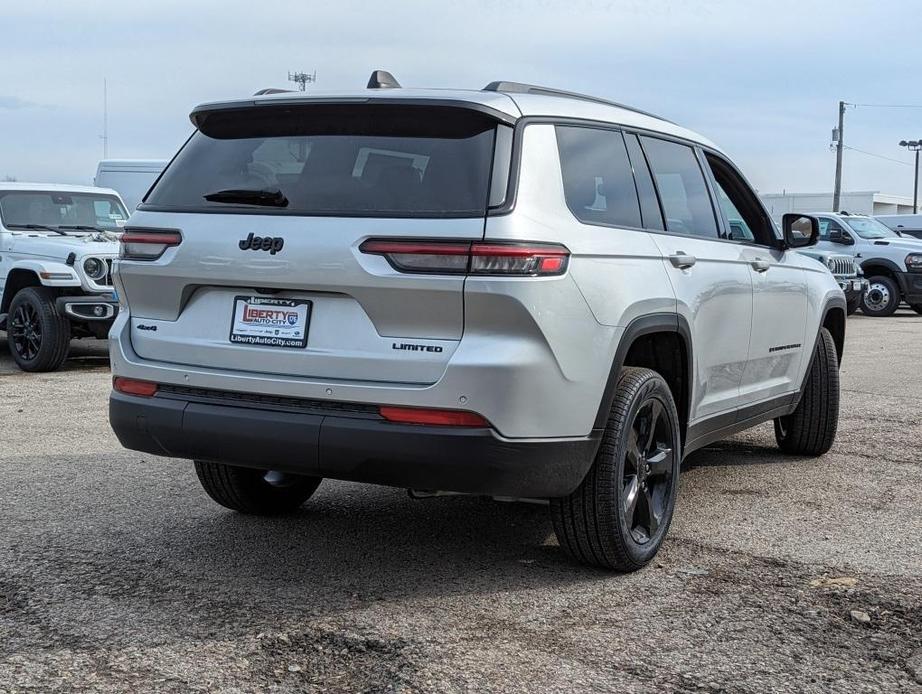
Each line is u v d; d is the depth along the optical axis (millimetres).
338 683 3205
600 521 4082
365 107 3930
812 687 3227
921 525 5070
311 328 3822
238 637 3557
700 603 3939
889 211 53000
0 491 5523
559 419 3779
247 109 4121
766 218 5840
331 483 5820
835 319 6855
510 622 3717
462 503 5395
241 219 3949
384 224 3691
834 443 7141
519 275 3613
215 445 3934
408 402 3643
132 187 17984
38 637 3547
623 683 3227
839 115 55219
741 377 5410
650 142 4797
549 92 4355
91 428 7391
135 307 4242
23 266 10867
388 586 4086
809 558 4520
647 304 4234
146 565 4312
